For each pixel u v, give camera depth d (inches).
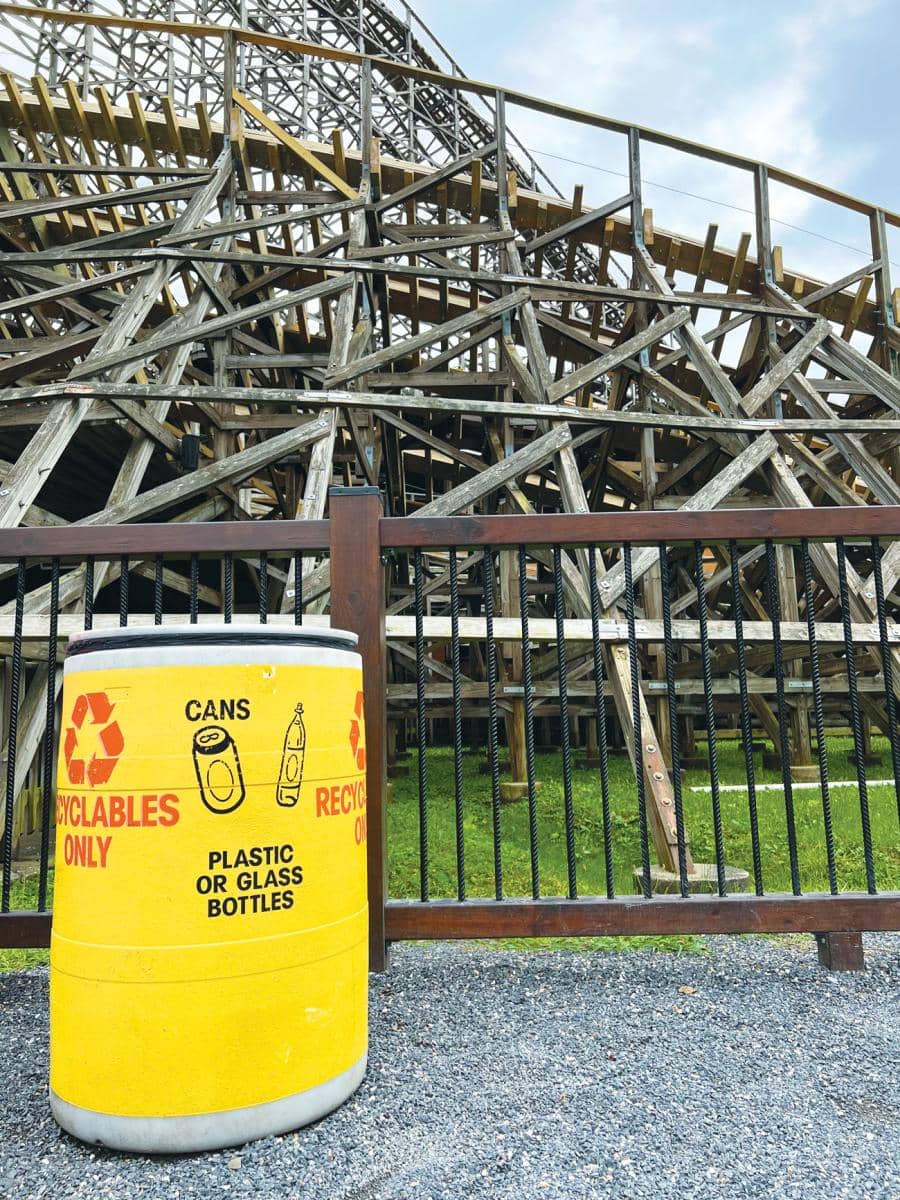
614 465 382.3
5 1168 58.6
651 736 166.6
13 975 100.3
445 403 241.3
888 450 374.9
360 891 71.9
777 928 93.8
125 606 96.3
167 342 244.7
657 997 88.0
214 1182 55.9
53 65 436.5
